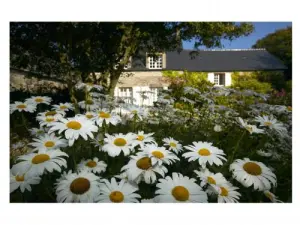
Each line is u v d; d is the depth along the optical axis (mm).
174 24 6941
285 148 2004
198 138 2334
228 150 1936
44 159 1278
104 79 7109
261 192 1402
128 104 2740
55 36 5645
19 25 5727
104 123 1852
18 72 6977
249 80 16406
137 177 1298
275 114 3062
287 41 19656
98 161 1556
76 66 6434
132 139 1576
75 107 2498
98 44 7094
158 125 2818
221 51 20531
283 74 16609
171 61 18312
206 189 1320
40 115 2074
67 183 1220
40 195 1293
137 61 16531
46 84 7332
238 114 3129
